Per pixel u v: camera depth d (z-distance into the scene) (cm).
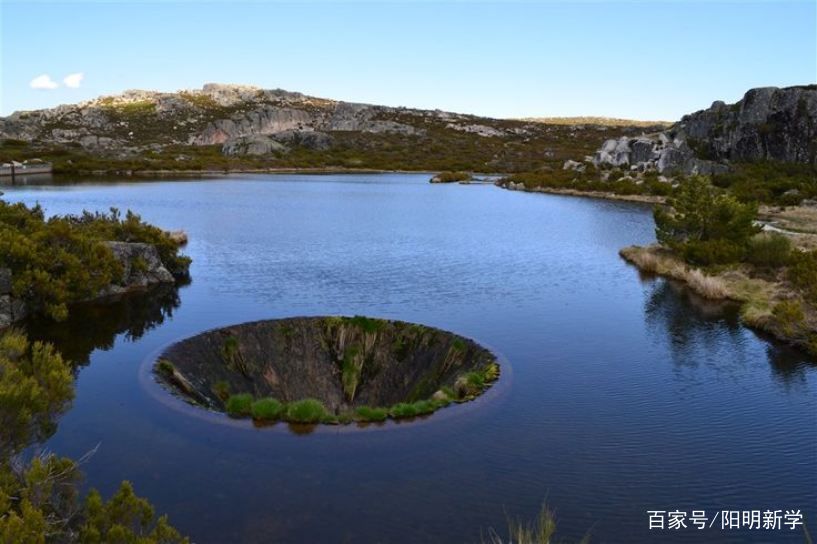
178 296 3528
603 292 3803
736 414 2081
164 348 2347
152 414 1883
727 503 1538
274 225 6372
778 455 1797
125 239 4062
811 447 1847
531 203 9131
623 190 10231
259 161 16850
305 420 1842
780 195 8750
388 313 3256
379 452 1694
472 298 3600
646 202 9369
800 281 3238
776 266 4106
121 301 3397
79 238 3403
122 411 1914
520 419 1958
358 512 1425
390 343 2738
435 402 2011
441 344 2627
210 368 2403
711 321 3212
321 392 2638
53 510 1120
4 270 2920
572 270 4434
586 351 2708
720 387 2325
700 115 13850
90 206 7325
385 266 4453
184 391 2103
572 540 1368
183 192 9606
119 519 1068
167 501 1447
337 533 1348
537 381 2320
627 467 1694
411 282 3975
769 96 12312
